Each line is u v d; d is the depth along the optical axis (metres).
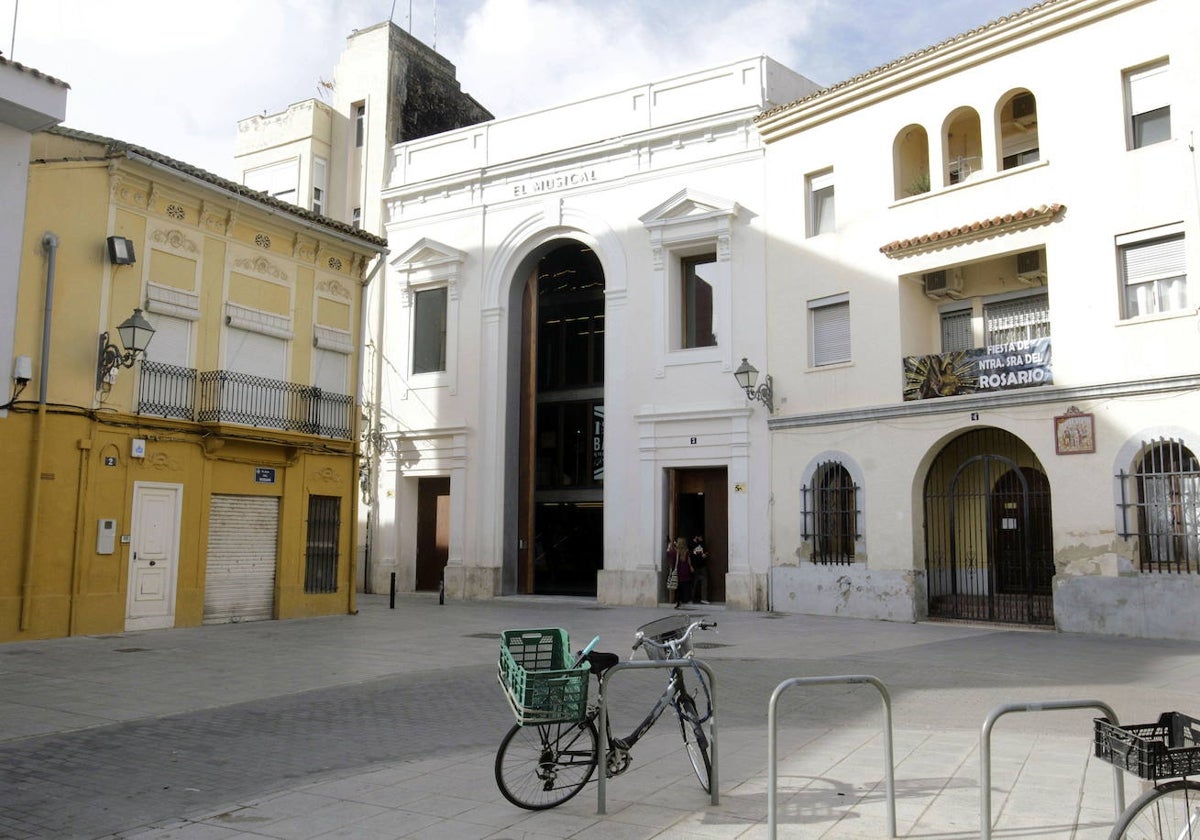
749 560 22.72
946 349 21.12
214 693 11.04
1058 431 17.73
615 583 24.59
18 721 9.35
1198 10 16.77
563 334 29.05
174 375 17.91
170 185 17.92
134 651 14.46
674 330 24.78
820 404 21.78
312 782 7.05
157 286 17.72
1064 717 9.44
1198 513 15.96
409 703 10.48
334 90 31.66
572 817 6.12
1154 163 17.11
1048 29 18.56
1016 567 20.16
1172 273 16.92
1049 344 18.22
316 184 30.94
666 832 5.81
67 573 15.91
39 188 15.88
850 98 21.55
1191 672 12.36
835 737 8.46
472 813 6.24
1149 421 16.64
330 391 21.38
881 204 21.02
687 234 24.45
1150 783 4.82
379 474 28.75
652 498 24.38
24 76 14.36
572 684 6.09
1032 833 5.70
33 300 15.66
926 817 6.02
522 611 22.48
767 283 23.14
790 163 22.94
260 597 19.39
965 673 12.43
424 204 29.36
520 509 27.77
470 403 27.48
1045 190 18.50
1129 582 16.61
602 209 26.09
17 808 6.45
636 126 25.73
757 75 23.91
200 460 18.22
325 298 21.38
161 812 6.34
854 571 20.67
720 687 11.33
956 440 20.25
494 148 28.27
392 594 22.84
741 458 23.03
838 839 5.62
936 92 20.27
